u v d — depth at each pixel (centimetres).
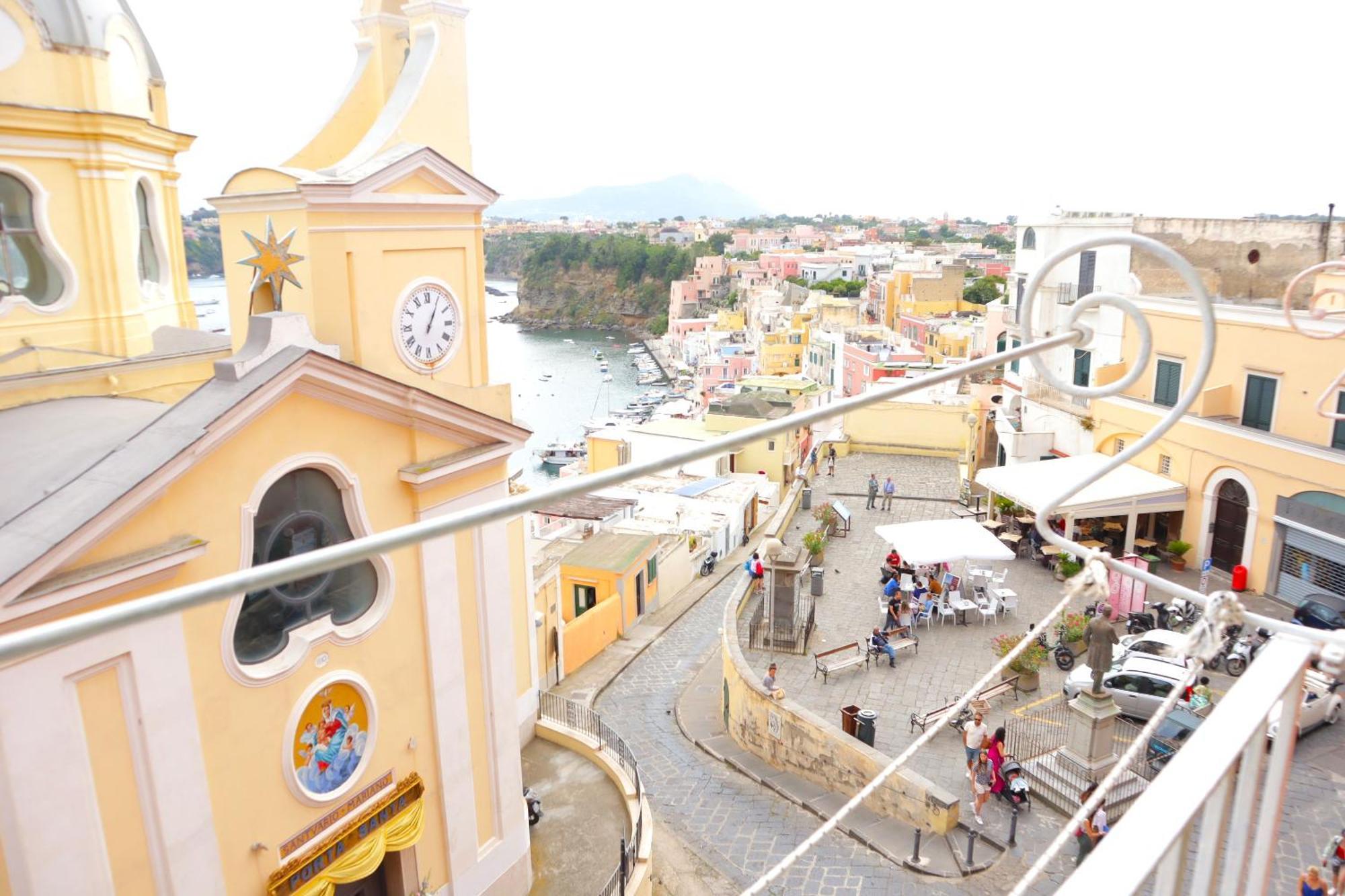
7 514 1086
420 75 1548
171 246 1961
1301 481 2602
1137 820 294
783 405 6756
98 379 1619
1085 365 3559
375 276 1439
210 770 1149
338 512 1324
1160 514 3152
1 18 1519
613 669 3189
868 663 2491
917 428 5025
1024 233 3978
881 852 1856
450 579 1499
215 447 1114
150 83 1878
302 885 1274
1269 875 363
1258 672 353
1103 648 1816
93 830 1026
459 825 1546
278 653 1243
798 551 2664
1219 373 2894
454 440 1477
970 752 1916
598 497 5012
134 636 1048
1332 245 2853
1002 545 2609
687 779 2314
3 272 1575
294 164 1712
